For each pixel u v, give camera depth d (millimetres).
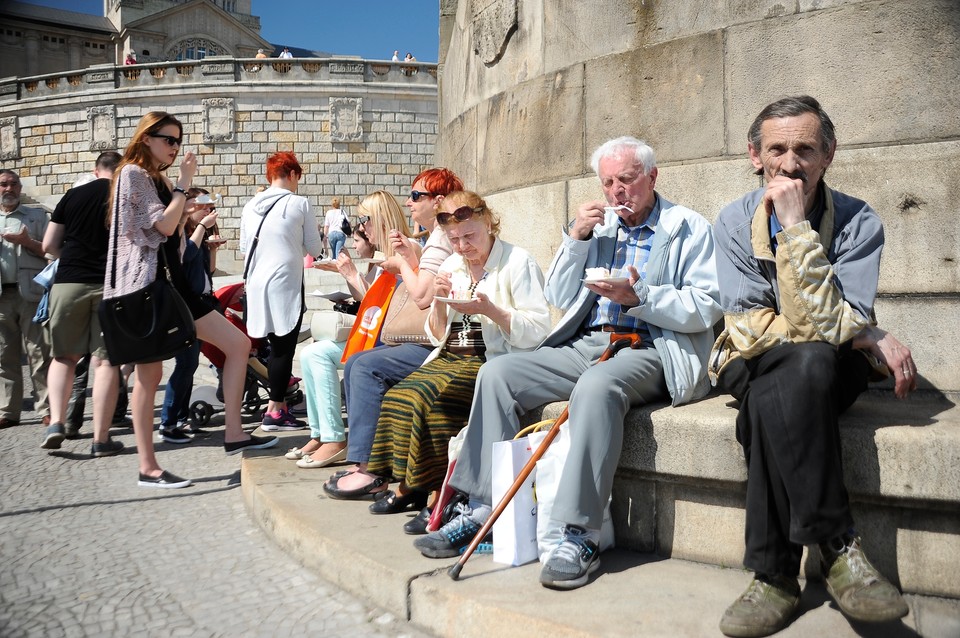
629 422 2752
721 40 3664
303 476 4000
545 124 4379
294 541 3201
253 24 73188
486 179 4906
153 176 4242
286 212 5355
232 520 3775
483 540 2865
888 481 2299
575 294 3160
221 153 31109
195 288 5840
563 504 2529
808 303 2266
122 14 60156
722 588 2449
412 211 3965
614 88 4027
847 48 3350
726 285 2615
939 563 2289
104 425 5156
